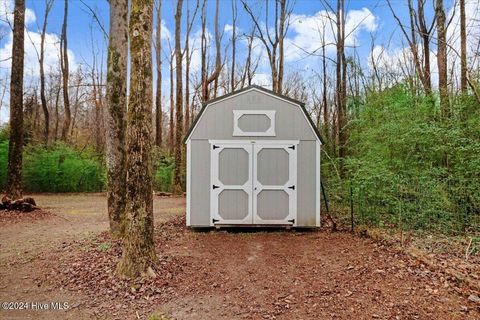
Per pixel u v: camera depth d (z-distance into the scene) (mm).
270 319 3648
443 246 5750
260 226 7996
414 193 7020
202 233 7832
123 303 4043
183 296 4234
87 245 6242
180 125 17172
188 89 20500
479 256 5250
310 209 7996
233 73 21109
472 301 3883
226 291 4414
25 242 6805
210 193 8047
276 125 8055
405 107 8797
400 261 5297
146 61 4656
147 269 4719
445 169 7207
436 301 3928
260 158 8047
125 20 6891
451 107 8422
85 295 4262
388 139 8586
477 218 6516
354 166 8695
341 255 5887
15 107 10750
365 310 3783
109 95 6828
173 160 19219
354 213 8461
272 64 16156
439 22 9094
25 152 17906
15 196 10672
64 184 17969
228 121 8086
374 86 12531
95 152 20891
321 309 3854
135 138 4664
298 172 8031
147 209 4785
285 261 5668
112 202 6879
